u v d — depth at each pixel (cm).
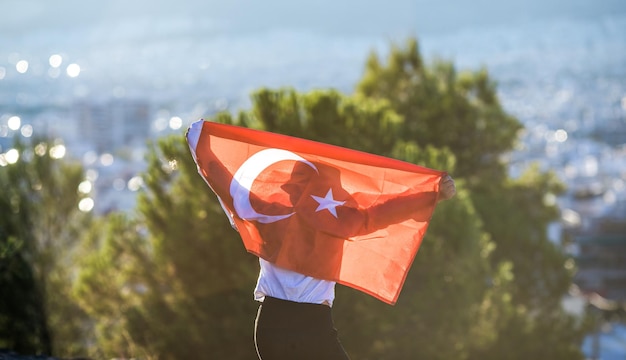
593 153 14688
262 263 452
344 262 461
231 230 1155
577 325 1694
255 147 477
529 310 1997
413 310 1081
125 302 1283
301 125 1240
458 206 1186
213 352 1146
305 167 469
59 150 1540
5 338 1293
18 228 1412
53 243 1480
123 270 1252
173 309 1192
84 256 1484
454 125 2086
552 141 15888
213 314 1159
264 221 456
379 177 469
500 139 2123
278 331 435
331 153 472
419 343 1088
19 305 1304
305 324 436
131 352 1192
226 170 473
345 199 466
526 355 1463
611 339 3966
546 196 2262
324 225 455
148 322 1184
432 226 1138
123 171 10712
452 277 1116
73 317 1407
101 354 1230
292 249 448
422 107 2108
